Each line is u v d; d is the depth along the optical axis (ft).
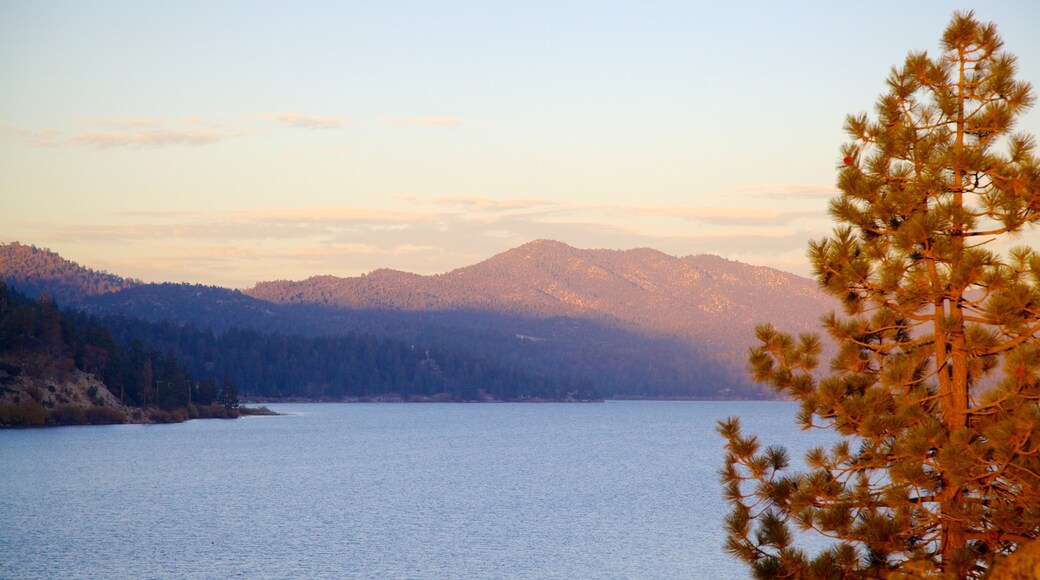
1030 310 59.52
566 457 501.15
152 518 260.62
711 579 174.81
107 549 208.03
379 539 221.05
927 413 65.46
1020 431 56.90
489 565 187.93
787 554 65.98
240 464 449.48
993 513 59.31
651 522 248.32
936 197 66.49
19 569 185.47
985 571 55.16
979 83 67.92
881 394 66.08
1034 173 61.98
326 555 199.72
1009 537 59.62
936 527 63.31
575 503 293.84
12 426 634.43
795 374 69.92
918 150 66.03
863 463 66.03
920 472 59.98
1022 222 62.39
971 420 64.34
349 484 359.66
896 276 65.46
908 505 62.64
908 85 69.41
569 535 226.17
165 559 195.83
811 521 65.26
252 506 288.51
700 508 279.49
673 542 214.90
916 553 62.39
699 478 379.76
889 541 62.18
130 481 368.07
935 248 63.52
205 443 592.60
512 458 495.00
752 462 68.80
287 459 481.87
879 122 70.08
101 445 557.33
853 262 67.00
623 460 479.00
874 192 67.56
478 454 523.29
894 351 70.74
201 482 366.02
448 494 321.52
